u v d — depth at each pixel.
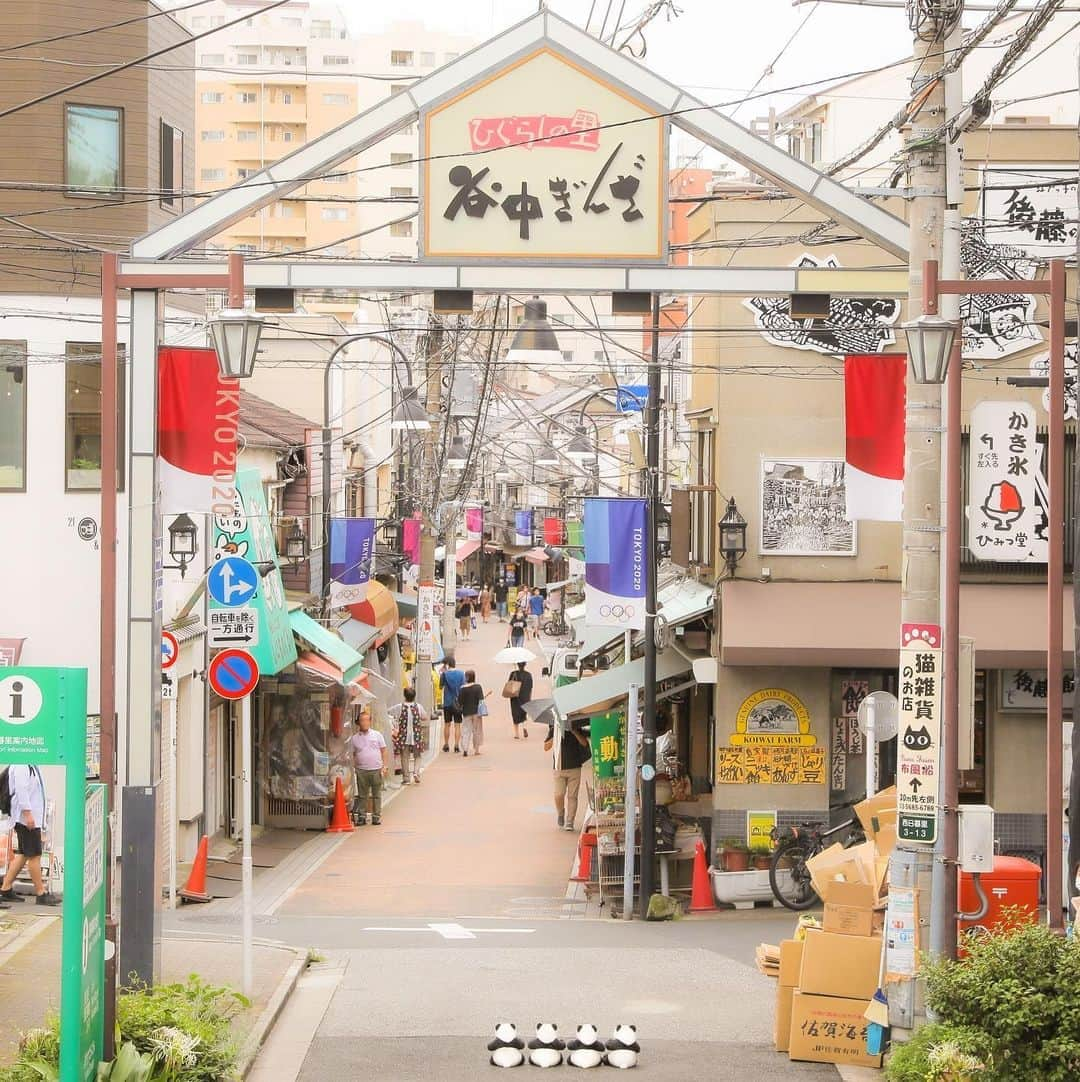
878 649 32.09
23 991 21.02
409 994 22.98
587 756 43.12
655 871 34.41
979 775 33.91
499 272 21.23
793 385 34.00
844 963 19.02
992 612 32.53
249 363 19.03
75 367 32.66
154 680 21.06
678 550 37.34
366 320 86.50
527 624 116.12
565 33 21.14
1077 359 19.59
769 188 34.81
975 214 32.38
